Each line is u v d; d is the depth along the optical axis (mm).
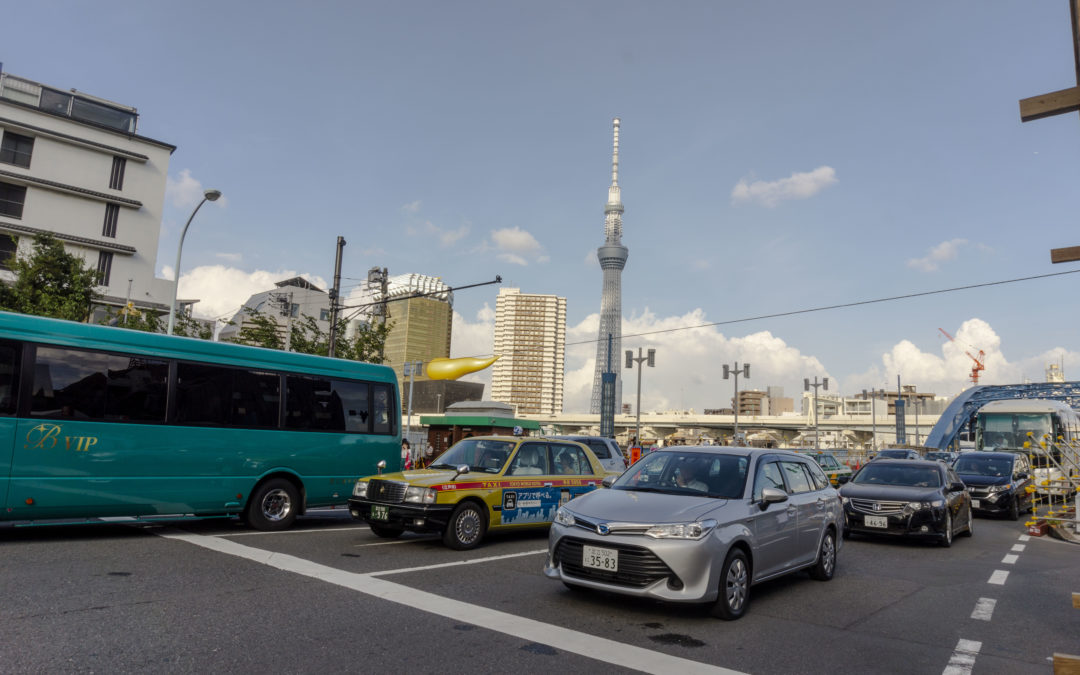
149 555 8172
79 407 9258
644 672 4730
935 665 5223
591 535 6262
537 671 4633
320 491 11617
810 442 115500
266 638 5090
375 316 28797
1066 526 14477
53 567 7246
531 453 10875
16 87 39781
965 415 48156
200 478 10211
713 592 6043
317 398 11820
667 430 133500
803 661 5164
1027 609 7246
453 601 6445
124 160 42219
